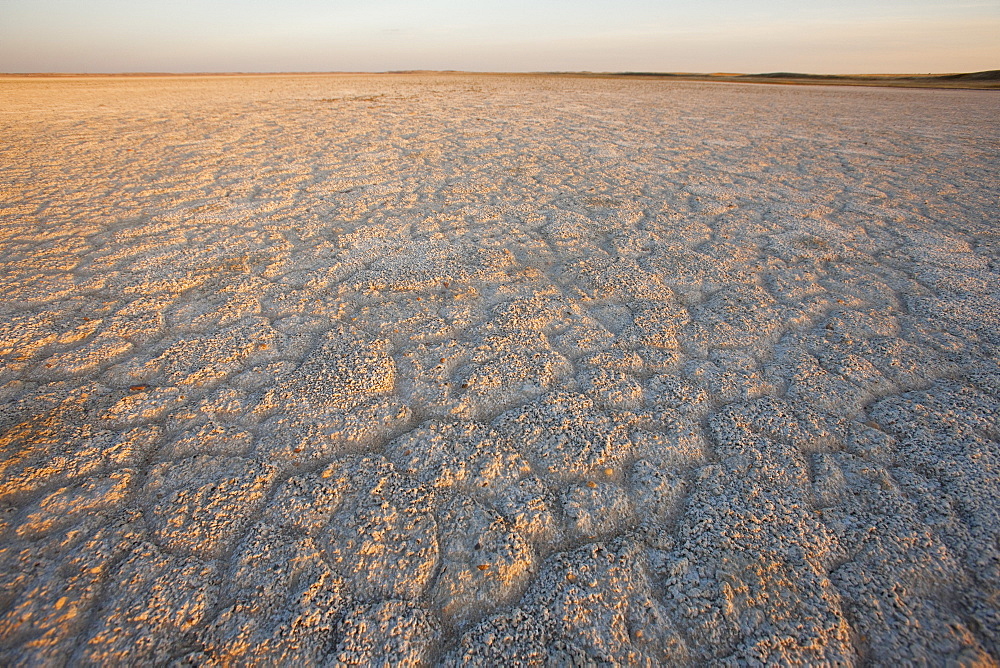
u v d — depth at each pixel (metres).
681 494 1.79
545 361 2.51
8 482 1.76
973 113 12.45
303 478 1.82
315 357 2.52
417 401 2.23
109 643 1.31
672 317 2.94
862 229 4.36
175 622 1.36
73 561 1.50
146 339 2.66
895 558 1.55
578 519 1.69
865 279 3.43
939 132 9.34
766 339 2.73
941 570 1.52
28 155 6.69
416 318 2.91
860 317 2.94
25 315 2.84
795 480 1.84
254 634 1.34
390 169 6.29
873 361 2.52
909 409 2.18
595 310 3.03
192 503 1.70
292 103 13.97
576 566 1.53
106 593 1.42
